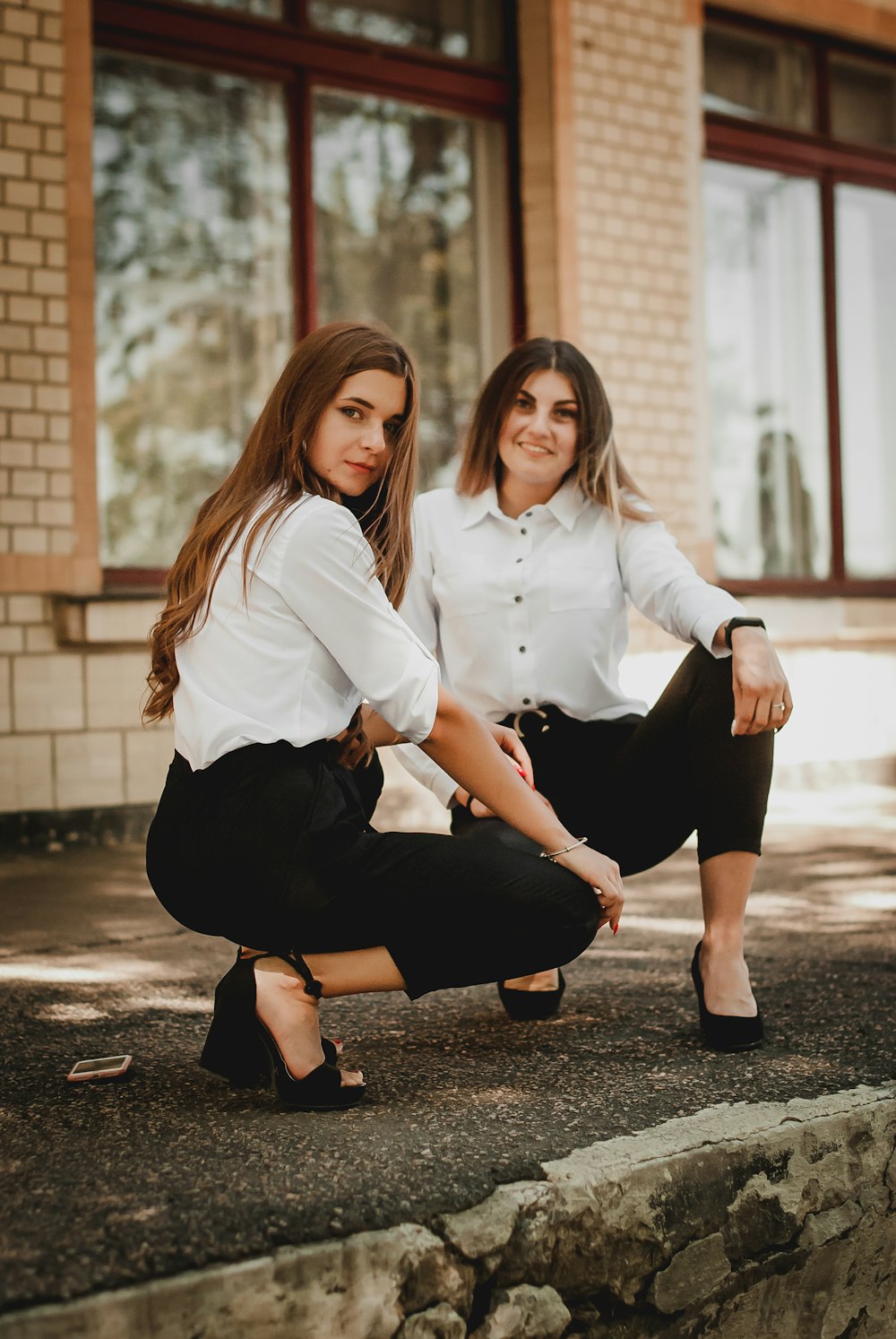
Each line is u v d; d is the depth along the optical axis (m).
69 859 4.14
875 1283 1.81
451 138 5.55
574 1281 1.54
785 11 6.28
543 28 5.46
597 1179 1.56
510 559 2.31
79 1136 1.65
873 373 6.86
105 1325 1.25
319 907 1.72
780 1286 1.71
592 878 1.82
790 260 6.57
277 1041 1.75
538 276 5.50
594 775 2.27
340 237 5.30
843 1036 2.11
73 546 4.44
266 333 5.12
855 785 5.91
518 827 1.85
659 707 2.14
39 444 4.40
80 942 2.95
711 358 6.36
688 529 5.78
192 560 1.82
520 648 2.28
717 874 2.08
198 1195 1.45
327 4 5.23
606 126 5.58
